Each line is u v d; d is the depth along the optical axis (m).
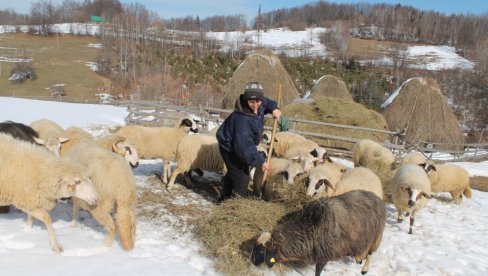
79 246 5.50
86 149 6.14
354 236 5.26
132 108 20.06
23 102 25.56
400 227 7.79
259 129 6.98
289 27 126.19
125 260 5.31
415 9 138.38
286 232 5.37
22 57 63.34
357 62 65.38
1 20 103.81
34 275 4.66
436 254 6.57
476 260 6.51
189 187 8.83
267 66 23.02
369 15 133.75
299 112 17.53
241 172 7.23
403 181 7.62
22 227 5.94
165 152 9.11
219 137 7.16
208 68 59.47
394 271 5.94
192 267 5.41
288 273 5.53
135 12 117.75
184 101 38.88
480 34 93.12
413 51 85.25
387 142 16.80
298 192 7.00
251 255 5.54
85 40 79.06
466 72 51.22
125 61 57.34
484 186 14.02
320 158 8.34
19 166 5.18
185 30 114.00
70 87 50.47
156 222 6.71
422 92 23.61
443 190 10.06
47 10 107.88
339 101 18.09
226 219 6.34
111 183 5.51
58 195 5.32
